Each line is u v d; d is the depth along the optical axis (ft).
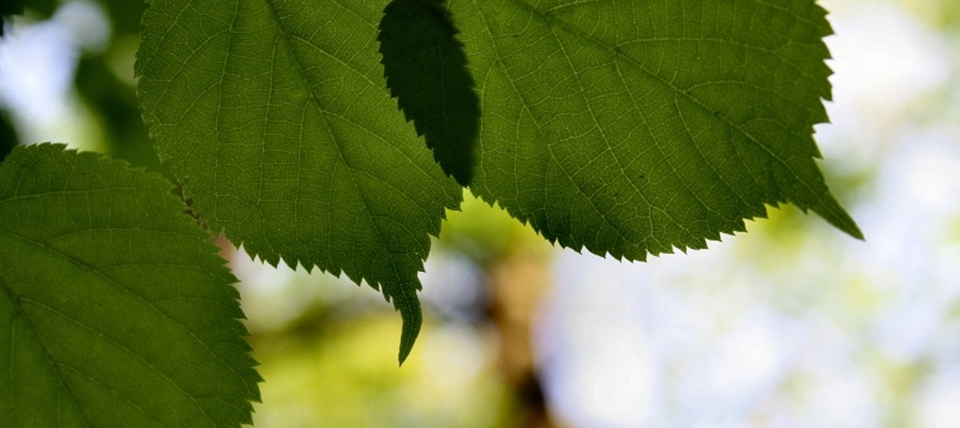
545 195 1.48
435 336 7.51
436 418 7.71
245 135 1.50
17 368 1.56
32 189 1.52
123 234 1.54
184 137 1.49
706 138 1.45
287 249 1.52
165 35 1.47
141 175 1.53
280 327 7.16
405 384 7.44
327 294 7.20
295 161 1.50
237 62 1.48
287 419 7.37
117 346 1.56
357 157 1.50
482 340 7.45
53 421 1.57
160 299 1.55
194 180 1.50
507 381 7.44
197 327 1.56
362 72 1.48
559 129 1.47
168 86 1.48
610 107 1.46
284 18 1.48
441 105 1.47
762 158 1.45
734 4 1.43
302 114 1.49
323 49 1.48
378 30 1.47
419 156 1.50
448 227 6.20
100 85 2.27
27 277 1.54
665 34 1.44
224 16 1.47
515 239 6.58
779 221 8.12
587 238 1.49
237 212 1.51
